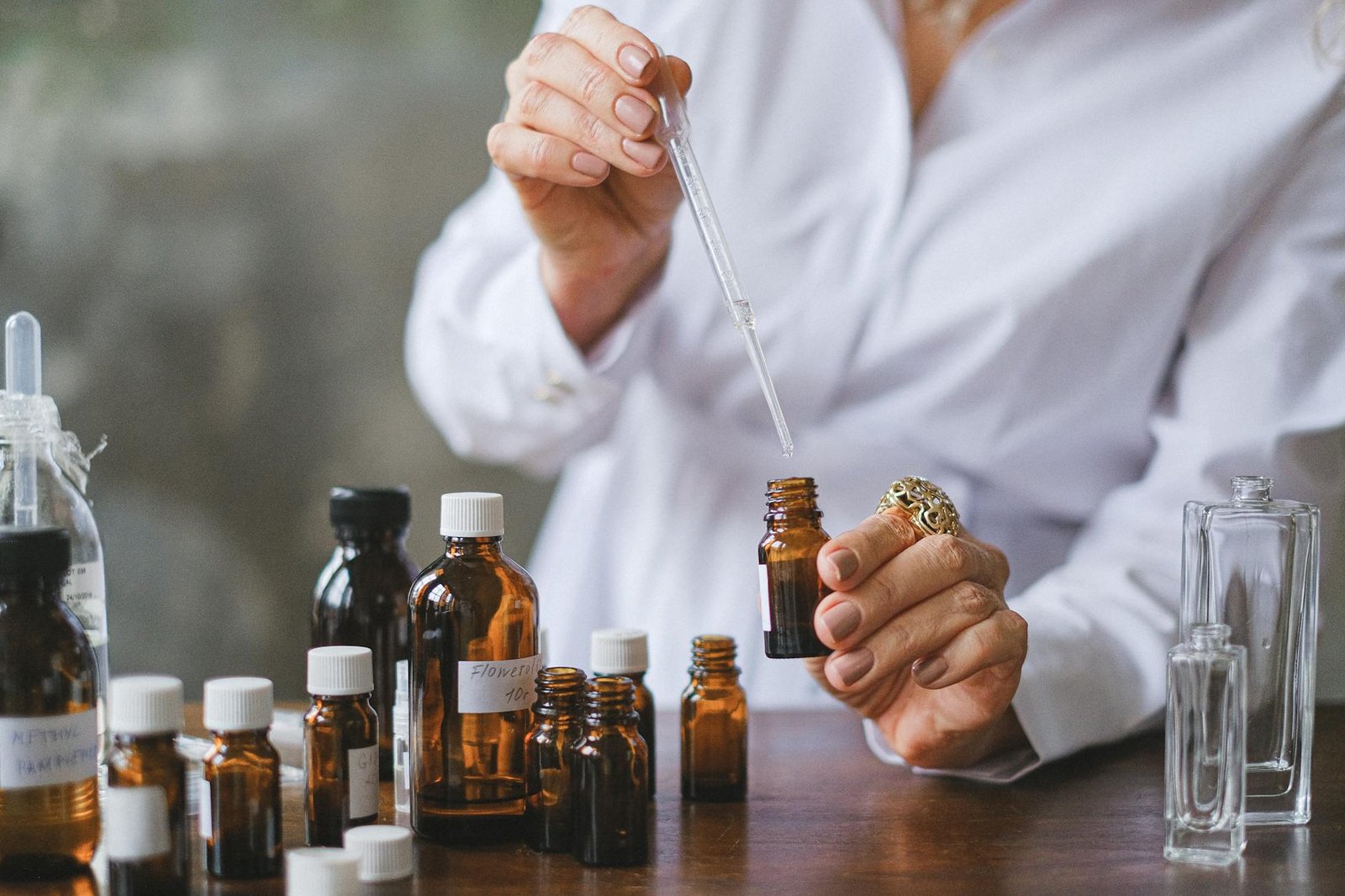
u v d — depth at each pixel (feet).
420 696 2.65
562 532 5.28
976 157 4.40
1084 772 3.19
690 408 4.73
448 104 10.36
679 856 2.56
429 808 2.64
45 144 9.97
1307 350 4.08
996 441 4.42
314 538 10.38
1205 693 2.50
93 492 10.11
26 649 2.38
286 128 10.23
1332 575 5.72
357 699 2.63
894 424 4.51
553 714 2.57
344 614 3.04
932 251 4.42
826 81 4.51
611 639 2.89
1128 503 4.18
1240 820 2.51
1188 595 2.83
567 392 4.28
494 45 10.37
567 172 3.09
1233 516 2.75
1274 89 4.22
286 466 10.34
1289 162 4.19
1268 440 4.00
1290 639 2.73
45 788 2.39
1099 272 4.20
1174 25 4.38
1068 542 4.66
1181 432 4.17
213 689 2.41
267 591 10.34
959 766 3.12
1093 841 2.65
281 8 10.16
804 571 2.73
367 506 3.06
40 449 2.81
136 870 2.27
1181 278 4.19
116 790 2.27
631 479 4.92
